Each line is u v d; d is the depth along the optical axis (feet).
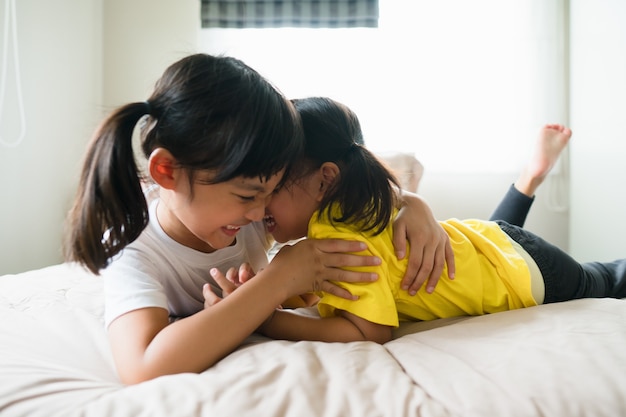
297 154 2.35
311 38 7.41
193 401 1.58
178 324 2.03
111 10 7.47
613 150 5.61
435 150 7.42
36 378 1.90
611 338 2.01
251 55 7.40
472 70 7.34
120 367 2.02
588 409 1.59
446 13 7.36
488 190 7.41
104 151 2.15
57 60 6.33
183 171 2.17
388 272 2.63
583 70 6.57
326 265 2.44
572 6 7.00
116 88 7.49
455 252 2.90
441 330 2.29
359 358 1.94
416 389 1.70
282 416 1.54
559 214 7.35
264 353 1.99
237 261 2.99
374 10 7.25
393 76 7.41
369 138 7.46
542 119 7.28
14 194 5.58
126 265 2.43
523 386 1.67
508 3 7.28
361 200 2.63
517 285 2.88
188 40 7.45
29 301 3.10
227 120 2.08
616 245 5.52
